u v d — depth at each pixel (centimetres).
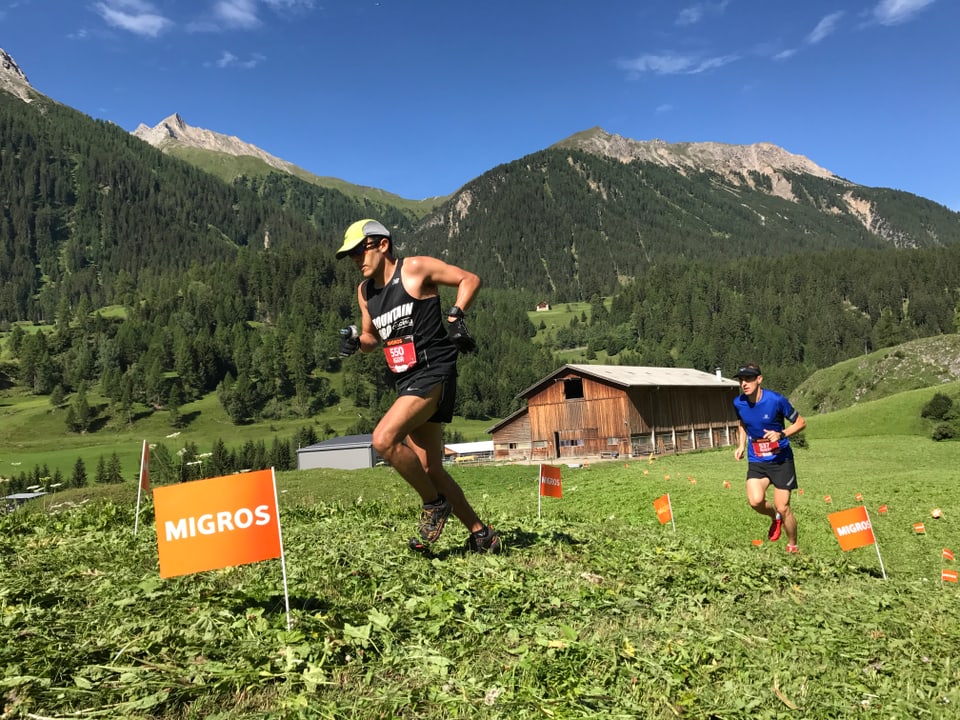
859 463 3572
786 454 938
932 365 9738
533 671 343
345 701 298
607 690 336
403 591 470
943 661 420
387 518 919
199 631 376
